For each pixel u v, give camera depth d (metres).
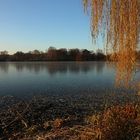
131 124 8.73
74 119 14.88
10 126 14.89
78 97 25.83
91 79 45.91
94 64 125.00
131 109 9.99
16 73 66.81
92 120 10.67
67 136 10.22
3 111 19.12
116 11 8.45
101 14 8.63
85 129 9.77
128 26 8.38
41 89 33.00
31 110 19.31
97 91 29.81
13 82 43.03
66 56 150.12
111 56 8.82
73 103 22.36
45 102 23.14
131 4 8.34
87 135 9.06
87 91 30.17
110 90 29.05
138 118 9.01
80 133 9.80
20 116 17.14
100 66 102.88
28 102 23.28
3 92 30.56
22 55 170.50
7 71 76.12
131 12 8.35
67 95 27.48
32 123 15.52
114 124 8.84
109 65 8.92
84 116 16.56
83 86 35.41
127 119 9.08
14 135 13.20
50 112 18.61
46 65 116.44
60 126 13.21
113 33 8.55
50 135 10.77
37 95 27.80
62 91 30.75
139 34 8.40
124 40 8.48
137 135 8.20
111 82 39.47
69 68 88.81
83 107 20.33
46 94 28.48
